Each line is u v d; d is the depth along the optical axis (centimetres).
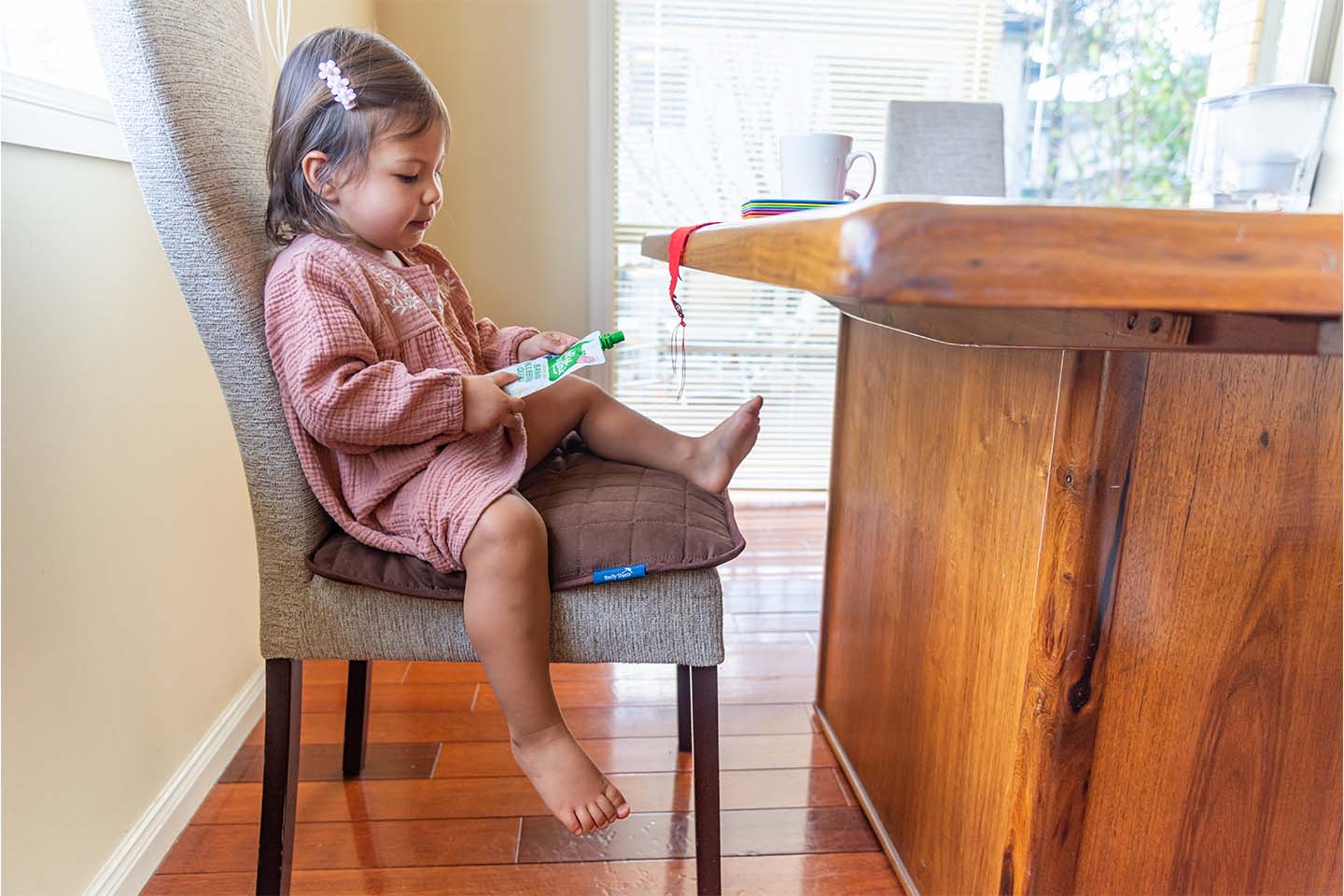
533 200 239
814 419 265
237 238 81
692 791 120
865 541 116
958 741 88
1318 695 76
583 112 235
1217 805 78
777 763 127
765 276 47
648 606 84
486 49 229
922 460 97
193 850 106
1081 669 71
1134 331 50
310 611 84
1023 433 74
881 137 254
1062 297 34
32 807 83
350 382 80
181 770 111
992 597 80
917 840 99
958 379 88
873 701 114
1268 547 72
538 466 107
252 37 97
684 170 249
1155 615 72
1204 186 111
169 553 110
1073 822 76
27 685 82
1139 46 257
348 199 94
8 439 80
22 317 82
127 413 100
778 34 243
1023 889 77
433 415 83
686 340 258
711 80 244
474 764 124
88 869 91
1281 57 254
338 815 113
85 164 93
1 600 79
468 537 81
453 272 118
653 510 88
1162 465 68
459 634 84
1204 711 75
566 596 84
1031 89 256
